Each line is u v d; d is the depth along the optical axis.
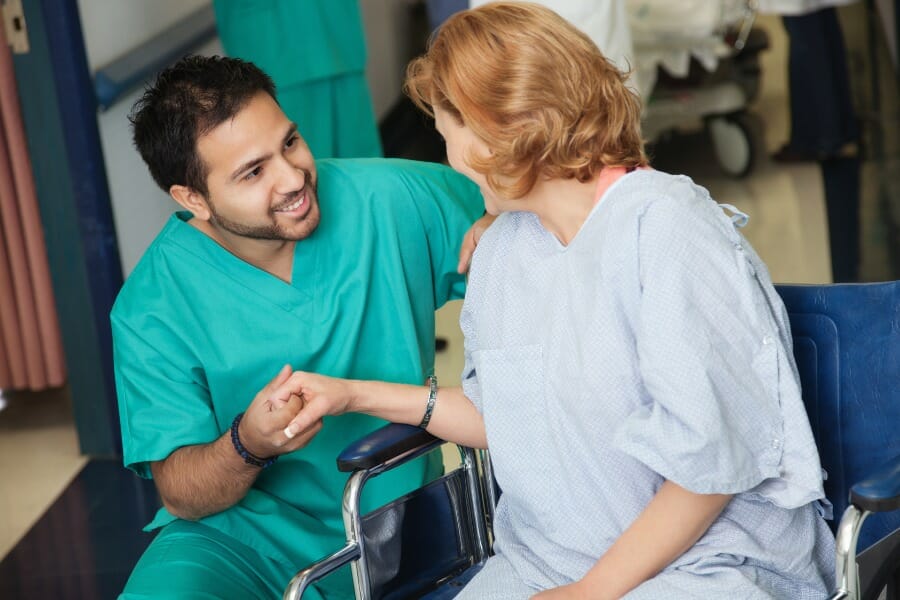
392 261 1.61
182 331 1.54
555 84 1.17
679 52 3.88
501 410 1.30
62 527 2.60
